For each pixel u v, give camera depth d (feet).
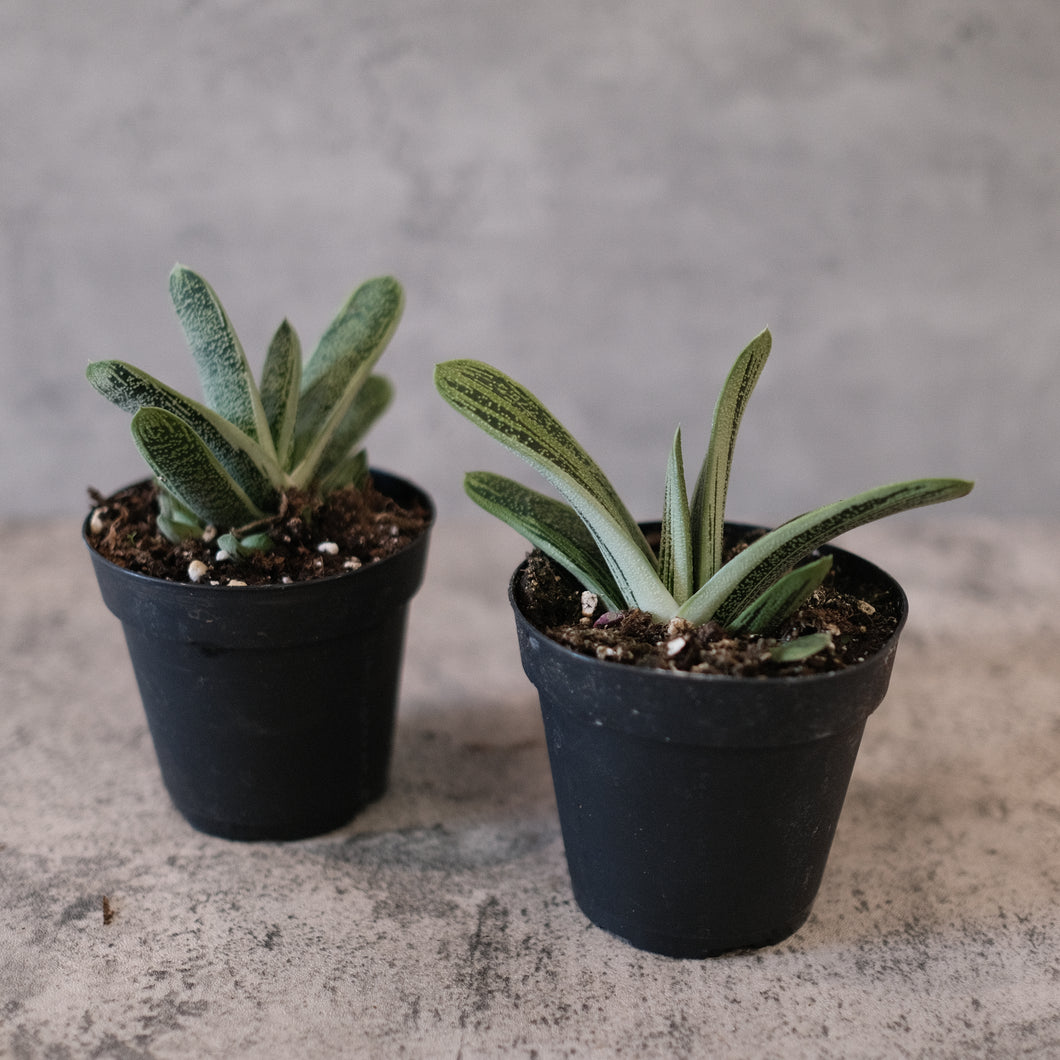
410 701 1.74
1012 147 1.99
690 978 1.36
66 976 1.36
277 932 1.40
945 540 2.11
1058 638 1.84
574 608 1.40
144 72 1.96
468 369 1.31
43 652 1.81
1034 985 1.35
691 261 2.06
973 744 1.64
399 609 1.49
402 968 1.37
